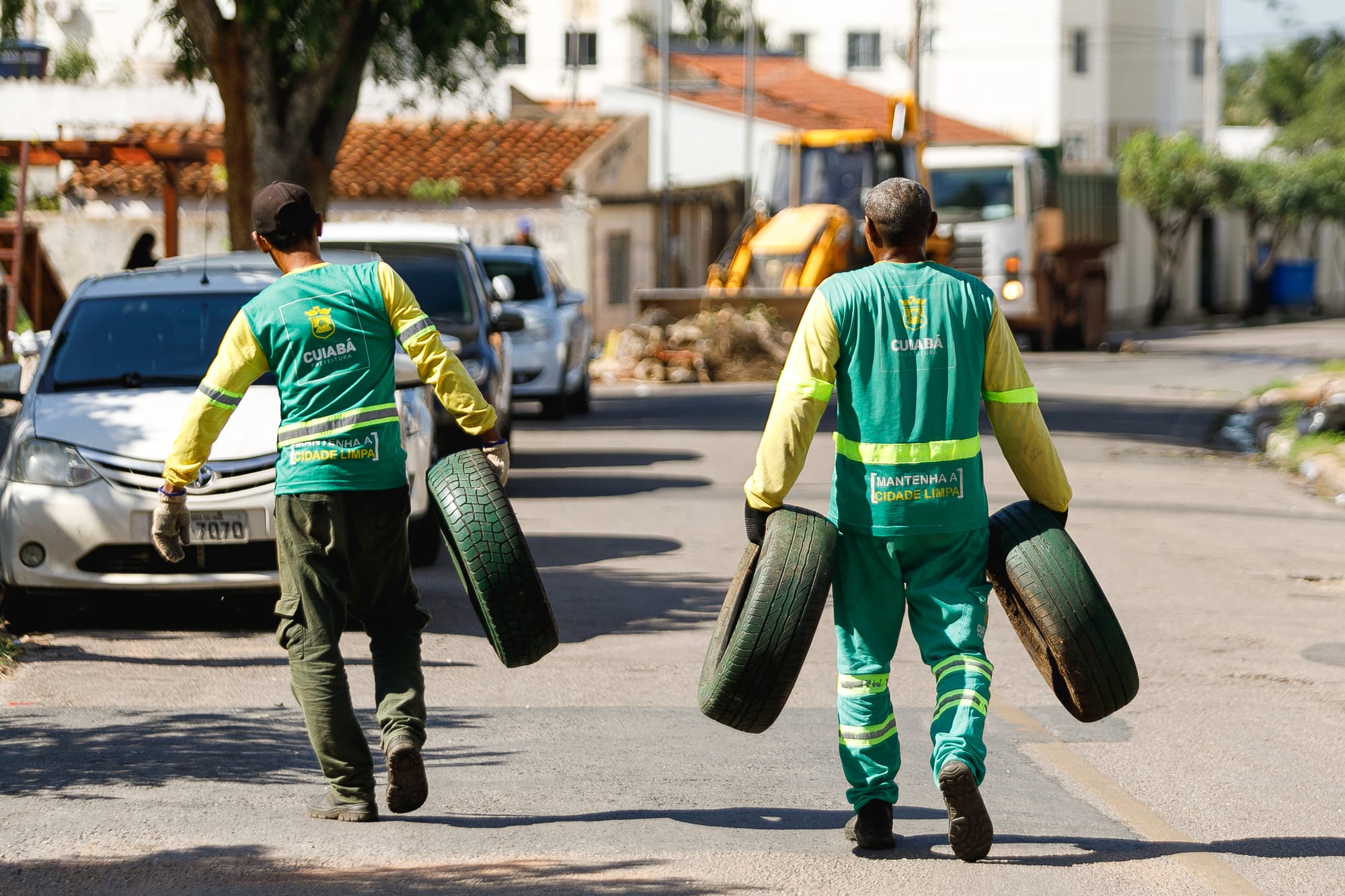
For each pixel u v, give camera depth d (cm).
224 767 1070
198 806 984
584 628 1546
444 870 872
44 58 6025
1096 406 3878
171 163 3531
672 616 1605
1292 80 13250
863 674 904
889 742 910
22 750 1105
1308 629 1597
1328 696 1333
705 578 1800
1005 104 10844
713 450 2988
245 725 1180
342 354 938
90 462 1484
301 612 952
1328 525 2272
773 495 888
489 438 963
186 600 1658
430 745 1141
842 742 914
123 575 1470
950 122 9481
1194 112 11800
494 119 3641
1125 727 1230
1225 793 1060
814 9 11306
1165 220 9306
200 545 1471
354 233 2505
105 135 5647
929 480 877
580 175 5716
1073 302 6138
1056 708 1286
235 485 1478
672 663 1407
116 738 1139
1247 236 10475
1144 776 1100
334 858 890
